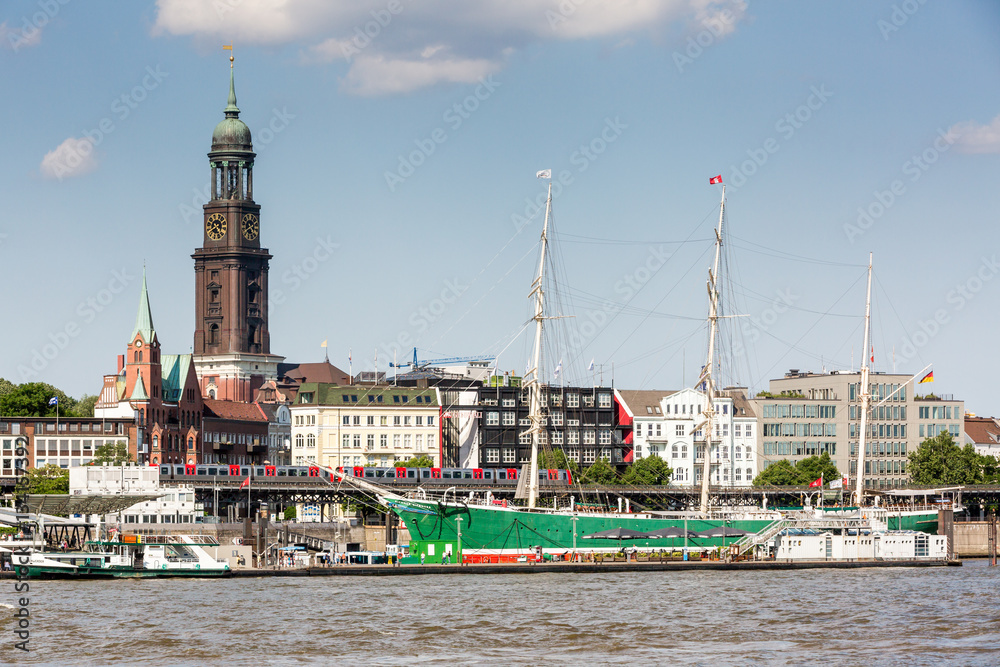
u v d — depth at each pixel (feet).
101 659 449.06
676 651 460.55
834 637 484.74
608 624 517.14
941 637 483.10
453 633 496.23
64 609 558.15
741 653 455.63
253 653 458.91
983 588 643.45
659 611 553.64
